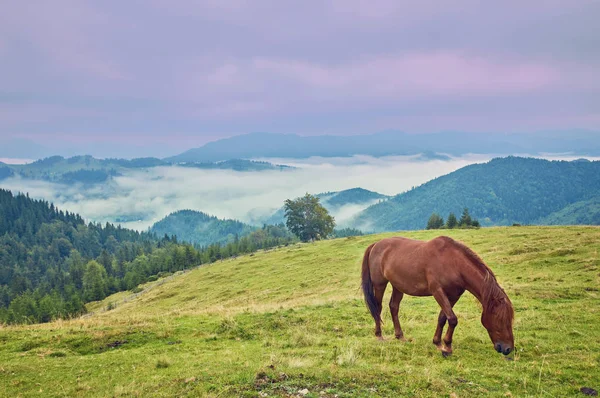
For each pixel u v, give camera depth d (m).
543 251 29.14
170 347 12.52
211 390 7.83
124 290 124.75
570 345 10.29
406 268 10.54
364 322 14.36
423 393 7.43
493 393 7.45
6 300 147.25
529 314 13.79
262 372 8.30
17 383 9.56
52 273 197.62
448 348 9.84
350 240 69.69
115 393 8.45
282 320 14.79
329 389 7.64
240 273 63.12
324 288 37.81
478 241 43.84
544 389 7.66
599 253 25.31
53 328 15.59
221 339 13.45
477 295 9.64
